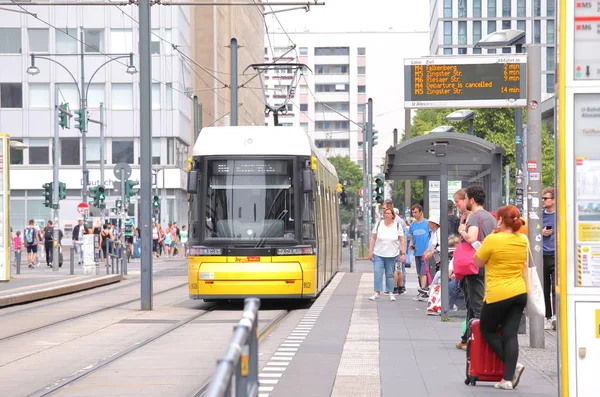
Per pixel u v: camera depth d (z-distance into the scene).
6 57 99.75
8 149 43.22
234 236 28.67
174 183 101.12
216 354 18.86
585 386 10.97
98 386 15.04
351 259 54.12
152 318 26.53
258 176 28.98
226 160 29.05
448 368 16.34
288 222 28.80
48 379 15.87
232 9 134.12
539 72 18.80
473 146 24.23
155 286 42.34
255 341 8.43
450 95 28.50
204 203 28.91
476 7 160.25
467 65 28.50
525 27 159.62
